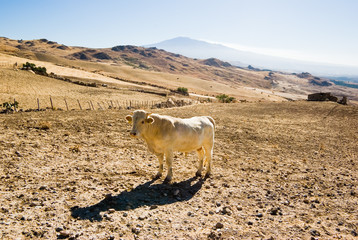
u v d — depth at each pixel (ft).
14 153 32.86
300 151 54.54
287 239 19.29
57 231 17.92
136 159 36.83
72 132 48.70
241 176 34.58
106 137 47.65
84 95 203.51
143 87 401.70
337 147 61.72
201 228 20.15
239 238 19.02
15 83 208.74
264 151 51.62
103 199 23.24
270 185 31.78
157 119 27.66
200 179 31.89
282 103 179.52
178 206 23.70
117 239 17.67
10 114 64.69
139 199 24.13
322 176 37.14
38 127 49.14
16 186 23.98
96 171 30.19
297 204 26.40
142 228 19.34
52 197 22.58
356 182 34.94
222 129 72.84
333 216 23.75
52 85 232.12
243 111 132.05
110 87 280.51
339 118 120.57
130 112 86.99
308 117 119.65
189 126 30.01
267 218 22.75
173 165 36.63
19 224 18.17
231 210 23.88
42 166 29.78
